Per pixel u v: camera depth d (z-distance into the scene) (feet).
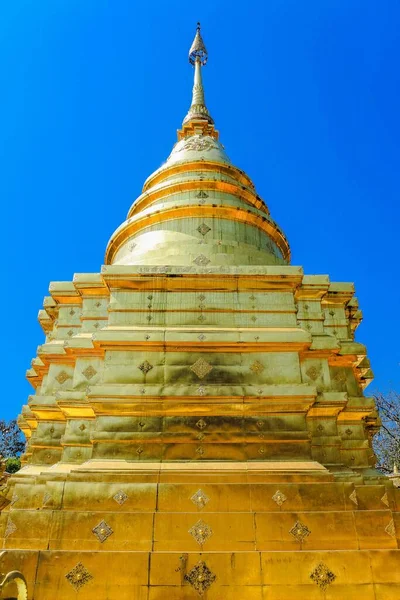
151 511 35.35
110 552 32.60
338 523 35.22
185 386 41.22
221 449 39.17
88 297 51.67
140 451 38.96
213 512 35.24
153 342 43.16
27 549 33.09
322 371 47.70
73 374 48.21
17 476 45.37
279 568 32.50
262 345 43.83
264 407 40.68
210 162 68.64
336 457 43.50
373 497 37.73
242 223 60.90
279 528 34.76
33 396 48.93
